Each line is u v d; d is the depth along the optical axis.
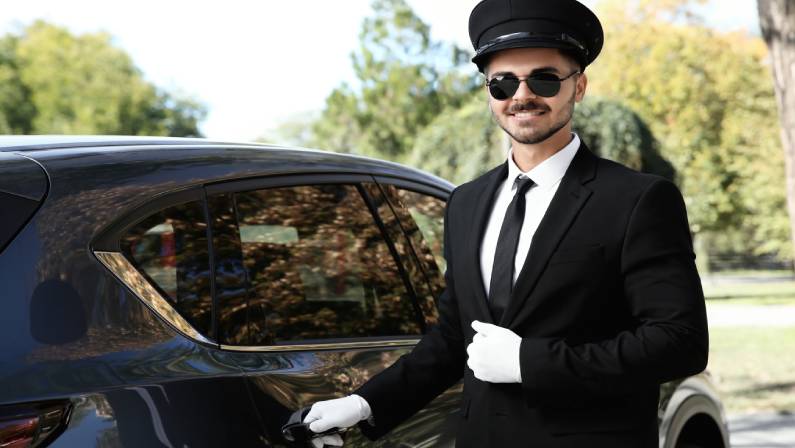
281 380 1.80
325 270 2.14
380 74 45.59
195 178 1.86
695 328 1.58
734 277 41.97
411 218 2.45
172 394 1.57
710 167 33.66
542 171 1.71
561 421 1.65
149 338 1.62
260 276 1.96
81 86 42.12
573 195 1.67
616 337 1.62
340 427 1.79
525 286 1.65
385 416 1.85
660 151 16.83
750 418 7.25
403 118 45.56
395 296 2.29
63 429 1.44
